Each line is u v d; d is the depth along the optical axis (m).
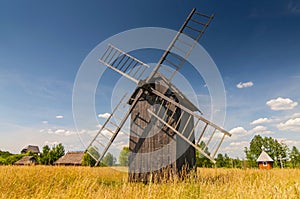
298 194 4.91
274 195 5.01
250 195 5.20
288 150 49.41
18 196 6.31
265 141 52.06
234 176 8.80
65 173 10.52
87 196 5.54
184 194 5.63
